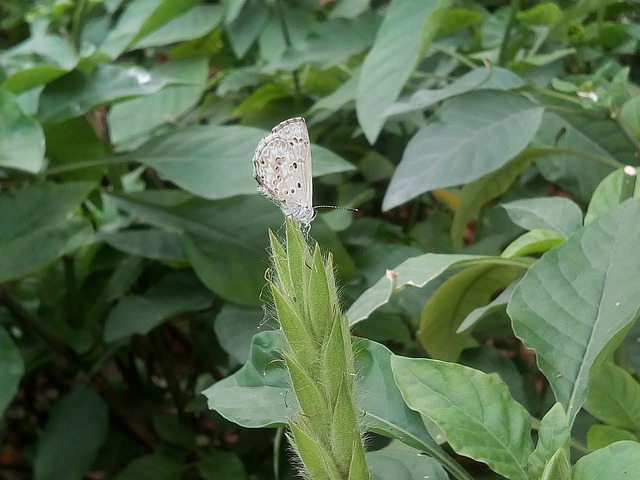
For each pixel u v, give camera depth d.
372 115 0.22
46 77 0.25
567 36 0.30
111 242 0.27
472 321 0.17
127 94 0.25
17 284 0.28
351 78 0.28
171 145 0.25
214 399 0.14
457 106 0.21
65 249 0.23
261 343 0.14
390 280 0.17
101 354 0.28
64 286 0.29
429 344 0.20
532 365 0.29
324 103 0.27
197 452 0.27
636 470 0.10
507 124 0.20
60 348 0.28
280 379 0.14
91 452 0.26
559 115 0.25
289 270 0.09
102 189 0.28
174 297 0.27
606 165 0.25
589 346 0.13
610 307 0.13
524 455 0.11
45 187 0.24
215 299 0.29
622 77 0.20
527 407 0.21
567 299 0.13
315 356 0.09
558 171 0.25
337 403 0.09
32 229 0.23
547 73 0.27
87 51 0.30
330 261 0.09
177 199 0.27
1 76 0.28
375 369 0.13
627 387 0.14
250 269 0.25
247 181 0.23
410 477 0.13
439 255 0.17
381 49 0.23
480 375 0.12
